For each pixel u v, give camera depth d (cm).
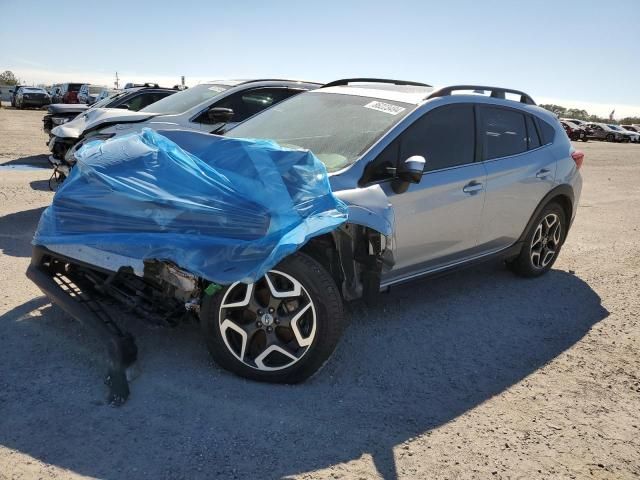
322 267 313
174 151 323
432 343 398
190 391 305
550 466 275
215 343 315
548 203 530
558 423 312
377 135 395
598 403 336
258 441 271
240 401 301
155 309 321
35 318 377
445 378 351
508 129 496
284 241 292
